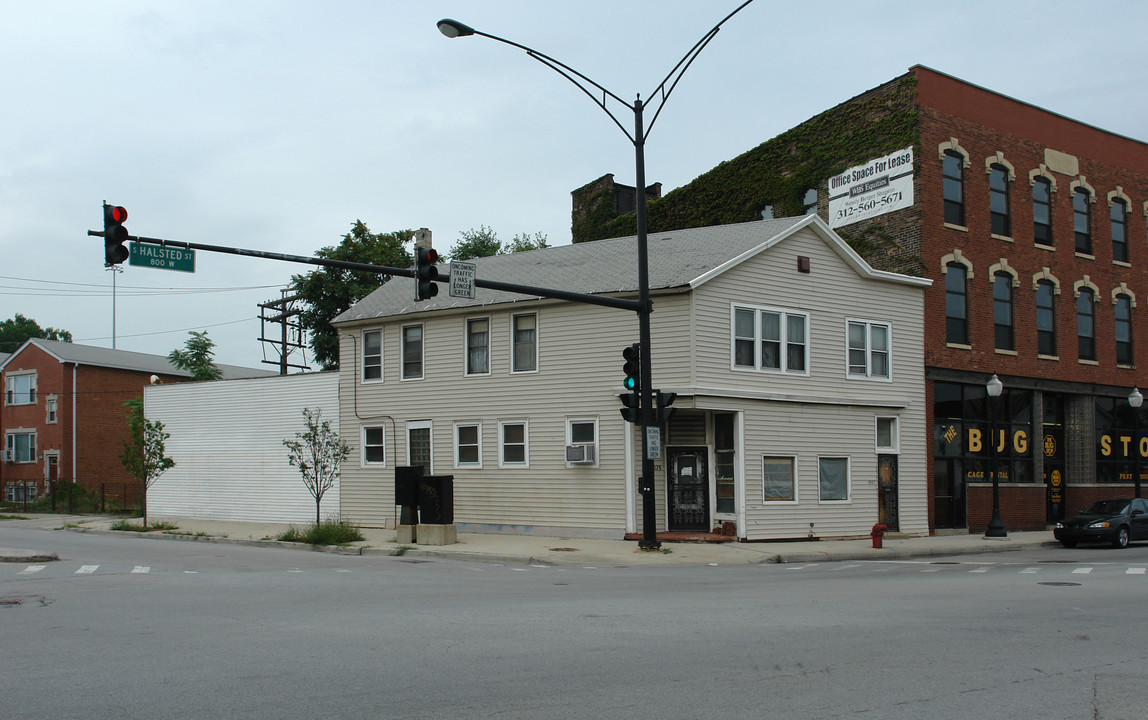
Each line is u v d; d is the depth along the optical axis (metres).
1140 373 35.94
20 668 8.30
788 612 11.62
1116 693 7.36
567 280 26.16
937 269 29.58
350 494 29.67
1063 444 34.31
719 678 7.82
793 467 25.06
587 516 24.83
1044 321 33.12
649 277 24.44
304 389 31.31
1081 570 18.36
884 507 27.28
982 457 30.59
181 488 34.38
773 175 34.41
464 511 26.95
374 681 7.72
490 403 26.80
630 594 13.67
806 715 6.66
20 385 53.38
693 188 37.91
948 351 29.52
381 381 29.27
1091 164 35.12
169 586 14.69
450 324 27.84
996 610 11.92
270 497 31.94
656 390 21.22
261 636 9.90
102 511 41.53
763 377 24.69
